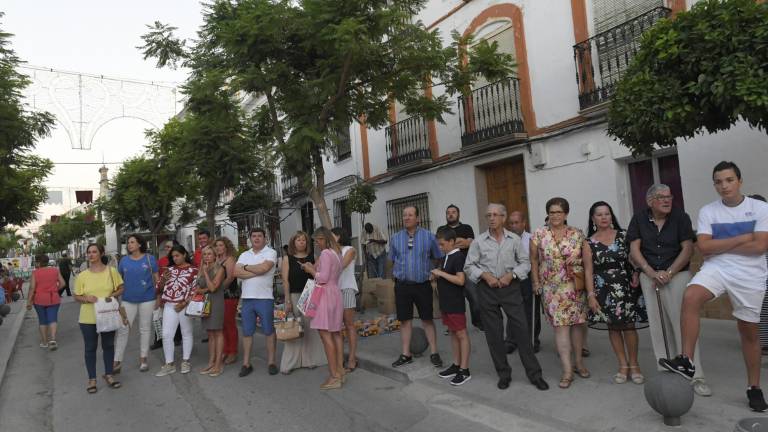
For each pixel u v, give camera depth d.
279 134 7.92
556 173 8.76
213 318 6.41
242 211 17.98
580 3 8.33
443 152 11.23
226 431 4.62
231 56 7.64
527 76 9.23
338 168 15.45
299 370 6.47
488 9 10.00
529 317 5.86
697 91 4.09
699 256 6.85
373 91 8.09
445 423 4.43
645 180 7.84
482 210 10.48
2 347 9.22
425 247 5.78
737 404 3.94
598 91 7.88
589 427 3.91
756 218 3.73
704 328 6.33
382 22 6.78
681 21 4.28
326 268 5.61
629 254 4.50
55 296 9.48
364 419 4.67
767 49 3.79
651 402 3.71
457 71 8.23
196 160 11.78
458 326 5.20
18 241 73.31
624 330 4.64
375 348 6.95
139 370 7.03
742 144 6.51
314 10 6.87
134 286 6.88
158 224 23.58
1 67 10.47
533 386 4.87
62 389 6.43
